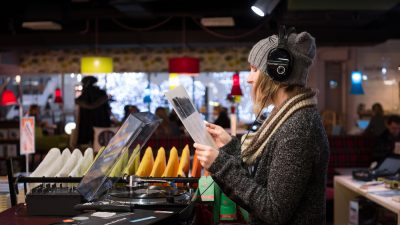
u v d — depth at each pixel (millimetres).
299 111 1690
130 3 8836
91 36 11414
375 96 12531
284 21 9203
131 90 13977
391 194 4168
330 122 11609
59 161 2527
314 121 1684
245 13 9922
